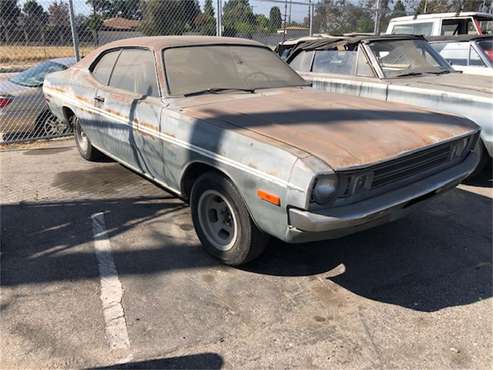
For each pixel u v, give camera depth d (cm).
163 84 371
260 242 312
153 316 281
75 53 734
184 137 329
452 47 820
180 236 384
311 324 275
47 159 605
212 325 273
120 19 830
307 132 292
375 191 279
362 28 1216
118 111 412
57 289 308
